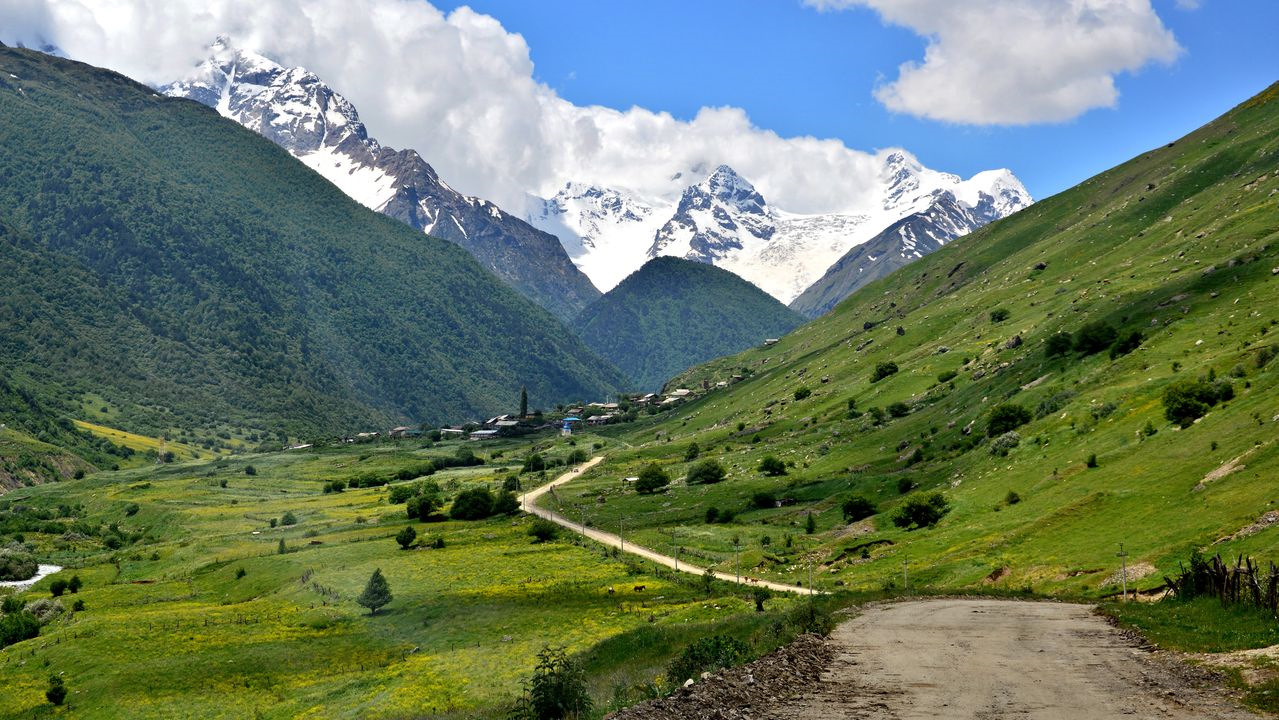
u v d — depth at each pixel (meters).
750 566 126.81
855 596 68.44
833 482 171.75
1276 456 80.44
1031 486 116.00
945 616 52.84
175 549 186.75
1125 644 39.19
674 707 28.03
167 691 92.19
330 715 80.38
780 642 41.47
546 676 36.16
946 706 27.05
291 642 108.50
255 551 174.50
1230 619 42.66
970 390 196.62
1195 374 124.12
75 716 87.94
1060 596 68.62
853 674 32.94
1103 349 167.12
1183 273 197.62
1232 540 68.50
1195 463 93.06
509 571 139.75
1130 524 86.06
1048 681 30.75
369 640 108.31
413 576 140.50
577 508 197.25
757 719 26.22
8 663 108.88
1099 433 122.81
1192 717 24.95
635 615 105.06
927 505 124.00
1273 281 155.25
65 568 178.62
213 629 116.06
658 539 154.88
